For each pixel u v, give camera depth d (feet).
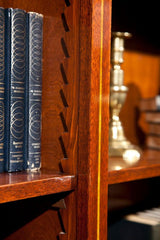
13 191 2.04
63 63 2.39
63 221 2.40
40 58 2.49
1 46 2.34
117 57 3.35
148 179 4.39
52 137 2.46
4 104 2.36
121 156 3.26
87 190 2.30
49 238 2.48
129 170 2.69
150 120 4.31
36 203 2.54
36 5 2.53
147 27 4.51
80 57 2.31
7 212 2.72
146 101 4.46
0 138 2.34
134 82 4.42
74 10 2.32
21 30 2.40
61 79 2.41
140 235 3.31
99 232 2.39
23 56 2.42
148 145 4.30
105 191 2.42
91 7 2.25
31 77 2.44
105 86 2.38
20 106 2.40
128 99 4.33
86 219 2.31
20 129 2.40
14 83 2.37
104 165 2.41
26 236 2.61
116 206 4.05
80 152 2.32
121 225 3.46
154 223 3.27
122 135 3.38
